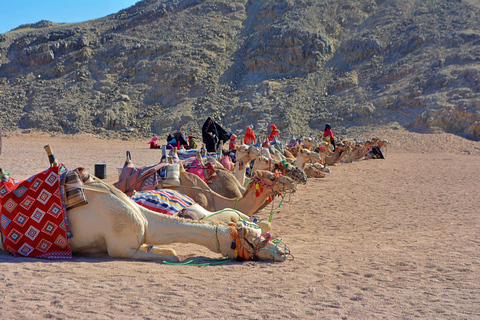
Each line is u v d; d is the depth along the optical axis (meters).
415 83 63.59
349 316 3.90
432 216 10.88
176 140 29.86
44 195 5.69
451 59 65.06
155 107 75.12
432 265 5.90
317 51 78.12
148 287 4.58
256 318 3.78
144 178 8.20
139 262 5.71
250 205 8.13
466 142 49.28
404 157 38.19
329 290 4.69
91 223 5.77
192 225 6.04
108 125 70.94
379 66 71.88
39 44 91.94
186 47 86.81
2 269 4.98
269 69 78.94
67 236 5.72
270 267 5.65
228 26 93.56
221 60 83.88
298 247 7.14
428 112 56.38
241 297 4.35
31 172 18.94
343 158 31.69
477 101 53.94
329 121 63.94
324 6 88.94
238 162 11.49
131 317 3.69
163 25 95.69
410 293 4.65
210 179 9.20
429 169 25.94
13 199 5.68
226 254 6.05
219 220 6.85
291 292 4.57
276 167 8.47
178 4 101.38
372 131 57.72
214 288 4.63
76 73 83.81
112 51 88.62
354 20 84.81
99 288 4.46
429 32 73.19
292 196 14.78
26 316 3.61
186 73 79.00
